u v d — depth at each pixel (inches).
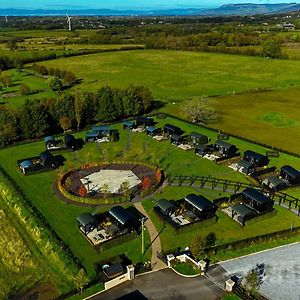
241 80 6195.9
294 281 1740.9
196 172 2849.4
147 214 2292.1
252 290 1652.3
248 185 2640.3
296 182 2603.3
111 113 4060.0
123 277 1736.0
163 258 1882.4
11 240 2130.9
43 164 2933.1
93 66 7618.1
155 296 1651.1
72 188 2613.2
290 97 5078.7
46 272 1870.1
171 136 3420.3
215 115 4311.0
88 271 1820.9
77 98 3895.2
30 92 5536.4
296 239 2038.6
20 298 1710.1
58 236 2092.8
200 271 1779.0
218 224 2188.7
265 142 3479.3
